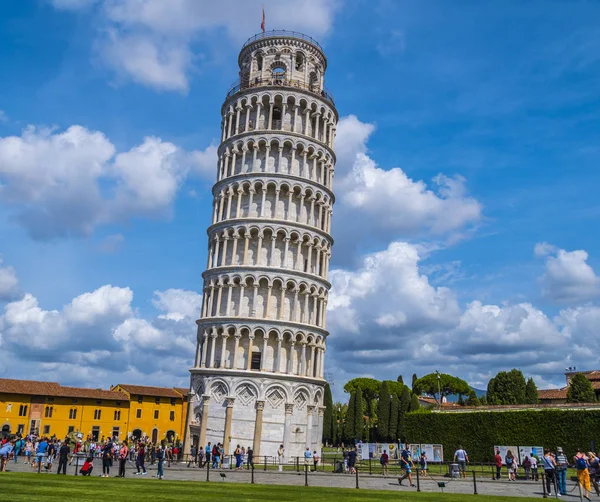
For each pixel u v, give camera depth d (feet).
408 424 263.90
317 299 245.04
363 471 177.78
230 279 234.38
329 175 263.08
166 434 410.72
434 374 478.18
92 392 387.96
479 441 238.89
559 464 120.57
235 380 219.00
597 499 108.58
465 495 108.17
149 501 85.20
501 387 341.21
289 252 239.91
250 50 272.10
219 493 98.94
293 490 110.22
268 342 226.58
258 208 244.01
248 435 214.90
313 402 230.27
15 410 351.46
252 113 257.75
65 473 131.64
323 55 277.23
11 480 107.96
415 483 141.59
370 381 481.46
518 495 116.88
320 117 263.90
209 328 231.91
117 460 205.87
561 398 346.13
